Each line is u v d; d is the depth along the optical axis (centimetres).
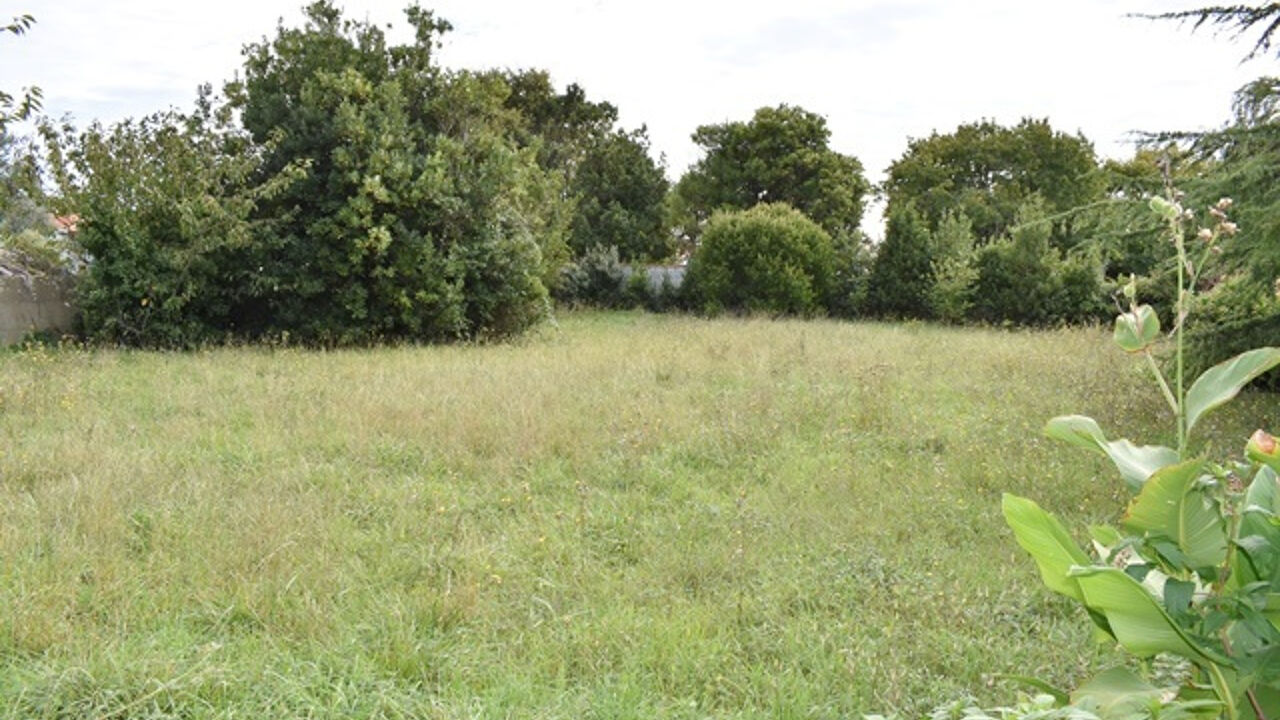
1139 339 280
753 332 1720
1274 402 1009
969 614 445
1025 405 985
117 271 1439
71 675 345
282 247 1605
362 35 1803
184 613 422
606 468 713
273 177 1603
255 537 511
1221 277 1038
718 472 728
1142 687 246
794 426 880
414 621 419
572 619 434
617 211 3397
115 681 343
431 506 614
